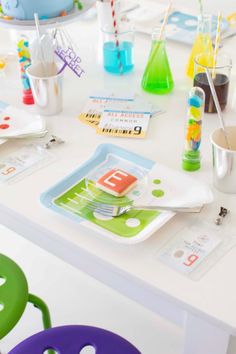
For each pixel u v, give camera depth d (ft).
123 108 4.57
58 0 4.94
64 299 5.99
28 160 4.00
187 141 3.77
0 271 4.24
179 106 4.62
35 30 4.91
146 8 6.26
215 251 3.19
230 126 3.70
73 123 4.42
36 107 4.54
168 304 3.21
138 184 3.72
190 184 3.64
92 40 5.71
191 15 6.13
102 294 6.05
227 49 5.47
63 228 3.40
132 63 5.15
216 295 2.92
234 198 3.59
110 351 3.67
